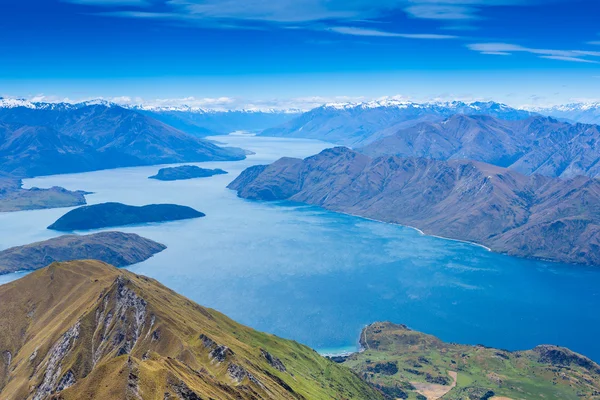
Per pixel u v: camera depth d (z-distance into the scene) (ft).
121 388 653.71
